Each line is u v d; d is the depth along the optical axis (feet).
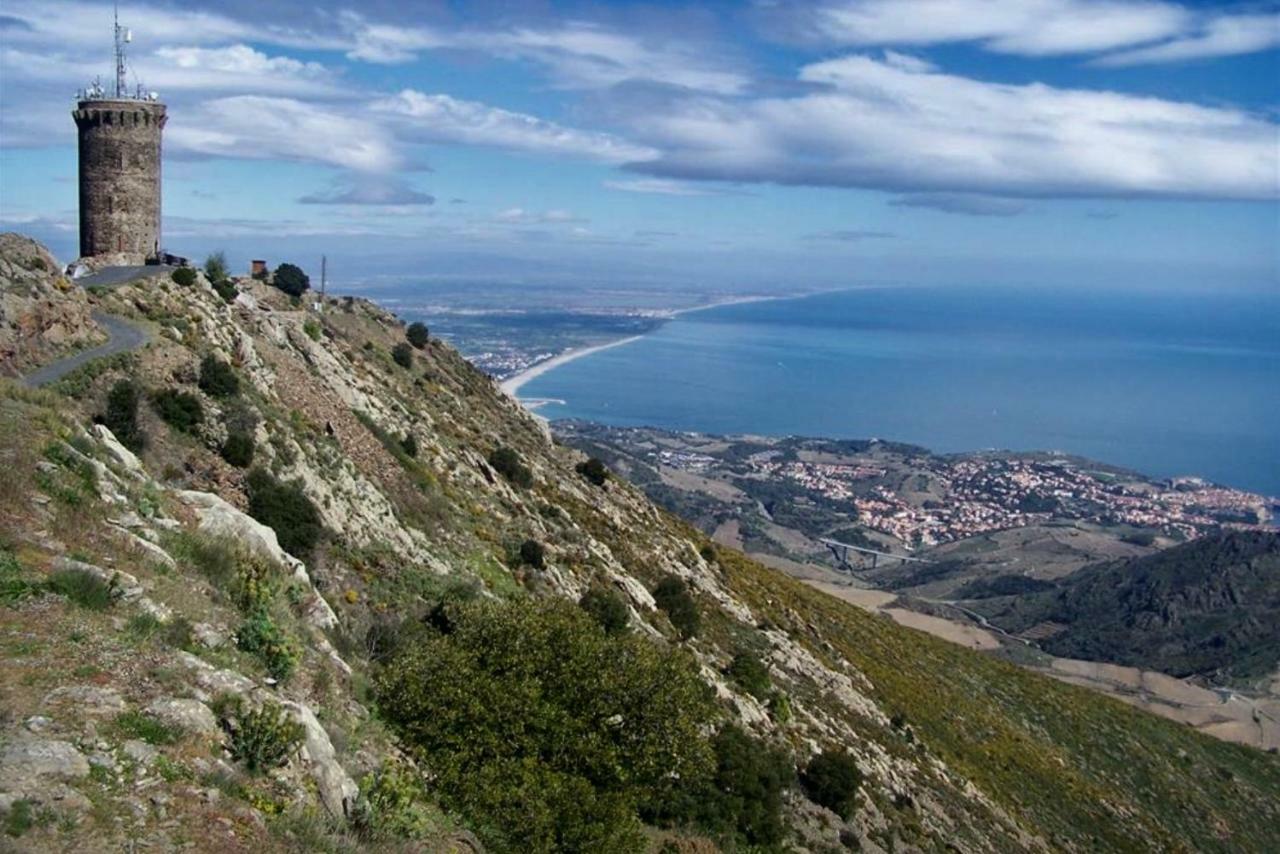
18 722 39.73
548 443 265.75
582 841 65.21
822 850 111.55
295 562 80.64
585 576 157.69
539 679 72.18
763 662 177.27
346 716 60.75
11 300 101.45
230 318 140.26
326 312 231.09
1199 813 246.88
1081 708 291.38
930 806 154.81
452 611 96.37
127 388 94.43
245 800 41.83
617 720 74.95
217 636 55.42
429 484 146.61
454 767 62.54
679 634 161.58
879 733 178.09
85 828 35.60
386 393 189.26
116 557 58.18
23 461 62.64
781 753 127.85
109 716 42.06
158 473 91.15
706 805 97.86
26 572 51.31
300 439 115.85
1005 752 220.43
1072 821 198.08
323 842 42.60
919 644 297.53
